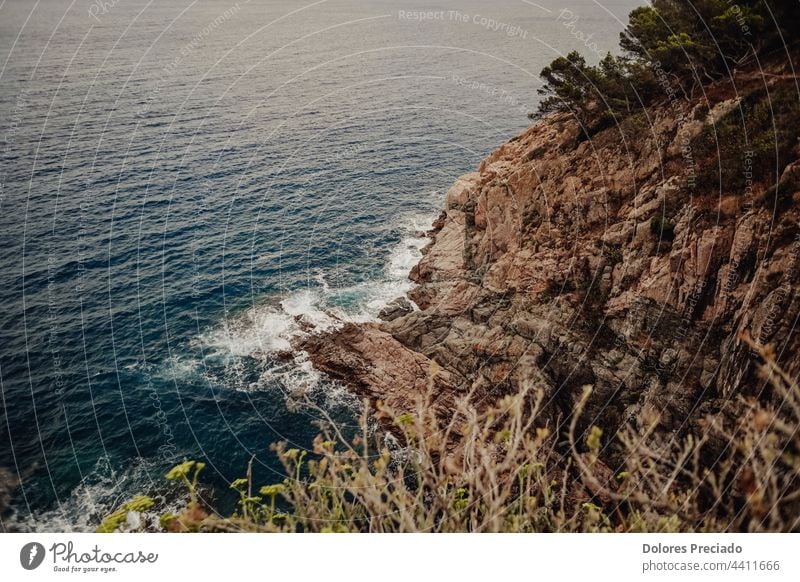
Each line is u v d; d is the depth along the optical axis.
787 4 22.50
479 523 7.74
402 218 45.59
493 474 6.55
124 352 31.05
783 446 8.23
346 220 44.97
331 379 29.52
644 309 23.42
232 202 46.41
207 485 23.80
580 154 30.55
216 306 34.72
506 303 30.05
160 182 49.34
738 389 16.84
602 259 26.36
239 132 60.53
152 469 24.58
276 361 30.61
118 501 23.19
